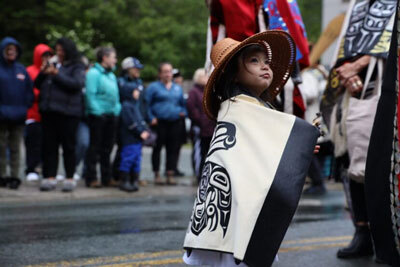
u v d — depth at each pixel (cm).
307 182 1438
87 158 1198
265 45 461
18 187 1146
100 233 760
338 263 617
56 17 3794
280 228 391
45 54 1230
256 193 391
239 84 441
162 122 1295
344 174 663
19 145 1133
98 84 1147
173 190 1230
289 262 620
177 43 4153
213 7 616
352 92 624
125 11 4125
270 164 397
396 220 473
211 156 416
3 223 817
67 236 737
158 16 4266
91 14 3775
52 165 1112
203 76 1216
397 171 469
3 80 1073
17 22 3756
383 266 605
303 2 5166
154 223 838
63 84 1063
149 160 2105
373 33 630
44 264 597
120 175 1189
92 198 1101
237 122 414
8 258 620
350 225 850
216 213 400
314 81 1186
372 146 488
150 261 614
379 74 619
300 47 623
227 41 446
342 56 640
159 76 1309
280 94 624
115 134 1203
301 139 404
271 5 613
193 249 416
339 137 642
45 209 950
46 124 1090
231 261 409
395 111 473
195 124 1235
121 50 4131
